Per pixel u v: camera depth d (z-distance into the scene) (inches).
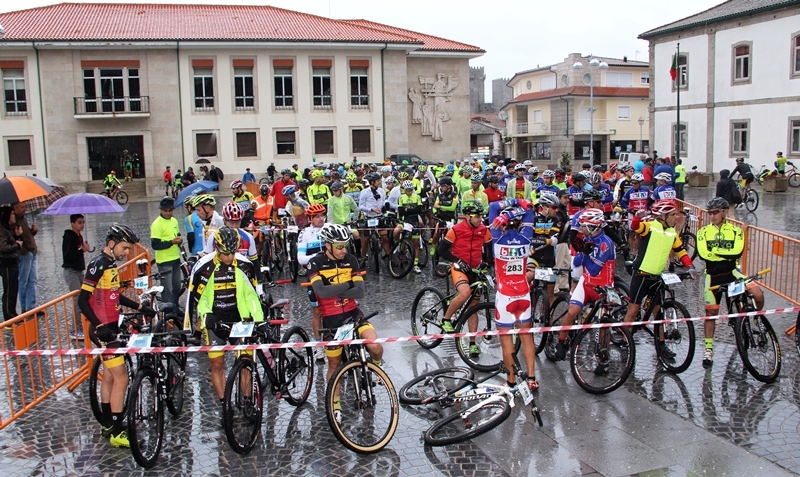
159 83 1440.7
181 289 391.2
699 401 252.5
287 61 1497.3
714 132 1434.5
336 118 1544.0
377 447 218.7
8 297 375.2
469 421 237.5
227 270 234.7
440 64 1672.0
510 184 505.0
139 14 1601.9
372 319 381.4
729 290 275.4
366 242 533.6
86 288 231.5
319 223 314.8
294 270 493.7
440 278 497.0
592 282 283.0
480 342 325.4
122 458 219.8
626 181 577.3
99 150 1460.4
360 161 1569.9
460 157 1711.4
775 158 1310.3
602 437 224.5
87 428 245.0
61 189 417.4
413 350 323.3
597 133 2182.6
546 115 2301.9
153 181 1455.5
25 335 269.0
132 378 240.5
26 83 1393.9
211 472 208.5
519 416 243.6
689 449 214.5
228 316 235.0
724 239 284.2
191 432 239.1
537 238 339.9
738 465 203.5
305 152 1533.0
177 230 381.4
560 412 246.1
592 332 278.5
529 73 2456.9
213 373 235.3
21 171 1414.9
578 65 1241.4
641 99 2208.4
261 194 534.6
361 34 1567.4
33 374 295.0
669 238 279.1
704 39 1434.5
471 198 486.3
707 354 289.6
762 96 1325.0
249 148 1504.7
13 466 214.8
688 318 272.4
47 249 729.0
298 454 219.6
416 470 206.1
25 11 1552.7
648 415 241.3
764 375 271.0
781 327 345.7
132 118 1443.2
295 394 260.4
